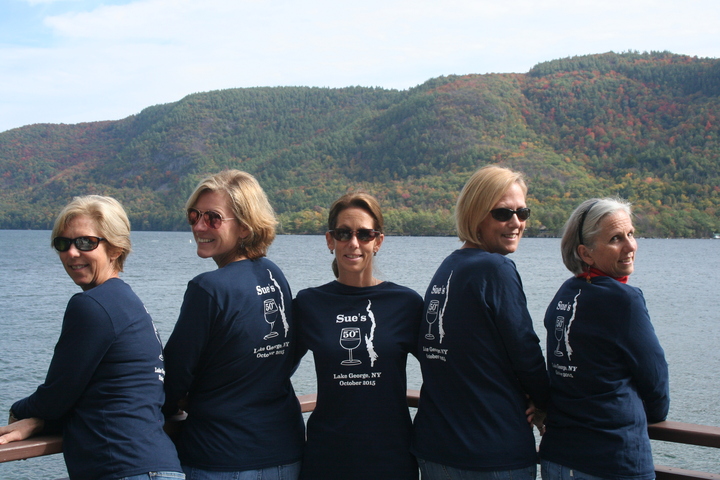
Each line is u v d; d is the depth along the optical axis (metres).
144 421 2.46
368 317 2.84
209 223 2.82
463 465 2.59
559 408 2.71
